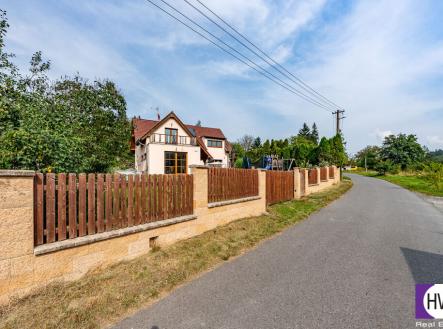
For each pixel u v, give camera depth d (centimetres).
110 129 1001
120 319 302
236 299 346
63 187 369
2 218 303
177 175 565
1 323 283
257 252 537
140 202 480
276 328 282
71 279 372
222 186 720
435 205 1232
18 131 463
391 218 889
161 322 295
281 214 915
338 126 2781
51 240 354
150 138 2338
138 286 376
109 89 1023
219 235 629
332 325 287
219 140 3631
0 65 645
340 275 422
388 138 5319
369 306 327
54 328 282
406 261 486
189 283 395
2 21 638
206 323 292
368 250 548
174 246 532
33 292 331
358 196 1516
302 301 339
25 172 319
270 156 2405
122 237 441
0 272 302
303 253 530
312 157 3109
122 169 1347
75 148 571
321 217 902
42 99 665
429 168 2453
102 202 417
